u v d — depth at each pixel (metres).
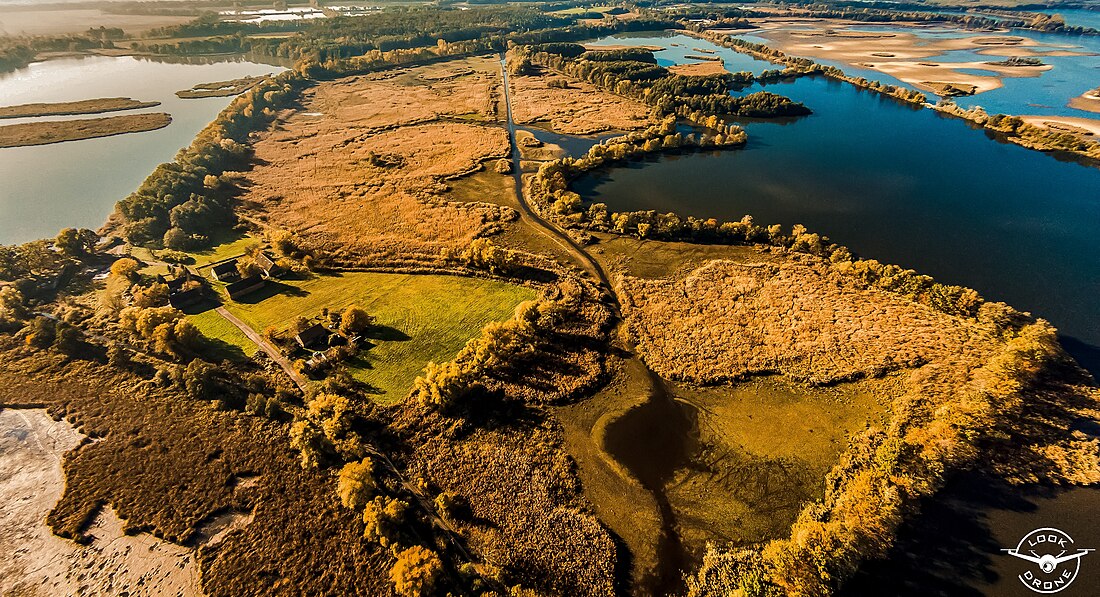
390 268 103.94
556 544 56.62
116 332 86.31
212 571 53.81
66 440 68.06
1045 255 101.38
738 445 66.81
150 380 76.56
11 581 53.66
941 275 96.56
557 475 63.72
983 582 51.47
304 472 63.59
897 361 75.06
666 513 59.81
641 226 111.38
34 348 81.75
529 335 83.31
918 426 65.75
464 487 62.47
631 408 72.44
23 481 63.19
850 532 53.03
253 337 85.69
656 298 92.62
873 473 59.34
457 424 70.06
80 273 103.25
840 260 99.31
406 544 55.69
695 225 109.62
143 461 64.94
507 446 67.31
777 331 82.75
